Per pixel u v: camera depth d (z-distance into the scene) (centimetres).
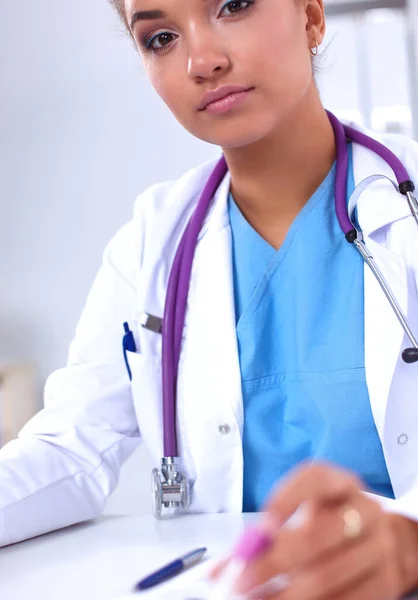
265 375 99
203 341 102
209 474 98
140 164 255
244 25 87
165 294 107
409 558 53
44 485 89
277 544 48
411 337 90
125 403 105
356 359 95
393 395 91
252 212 107
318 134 102
